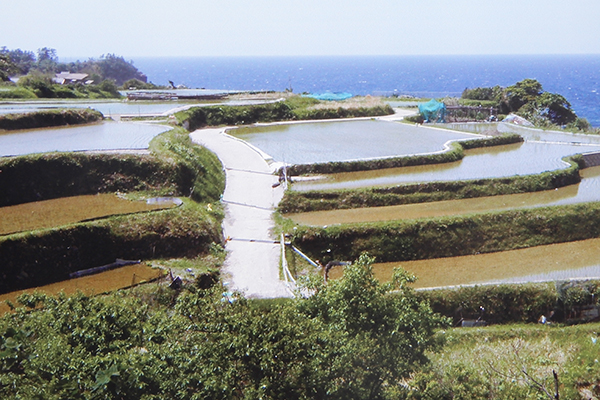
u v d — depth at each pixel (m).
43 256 26.20
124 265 27.66
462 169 43.69
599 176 45.25
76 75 127.94
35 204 31.55
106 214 29.81
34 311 19.81
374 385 16.81
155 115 53.28
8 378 15.01
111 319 17.30
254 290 26.11
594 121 140.38
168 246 29.14
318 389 15.68
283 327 16.09
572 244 33.78
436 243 32.12
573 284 27.73
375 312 17.84
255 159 45.00
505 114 82.81
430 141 52.62
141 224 29.28
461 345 24.44
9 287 24.92
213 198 37.28
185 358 15.25
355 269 18.66
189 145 42.53
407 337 17.75
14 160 32.66
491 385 18.67
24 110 48.06
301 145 50.28
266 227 33.41
